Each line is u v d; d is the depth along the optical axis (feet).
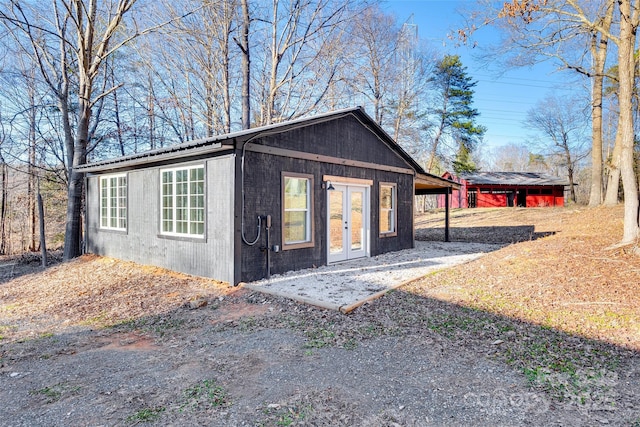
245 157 23.44
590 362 11.76
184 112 65.51
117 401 10.04
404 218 39.83
